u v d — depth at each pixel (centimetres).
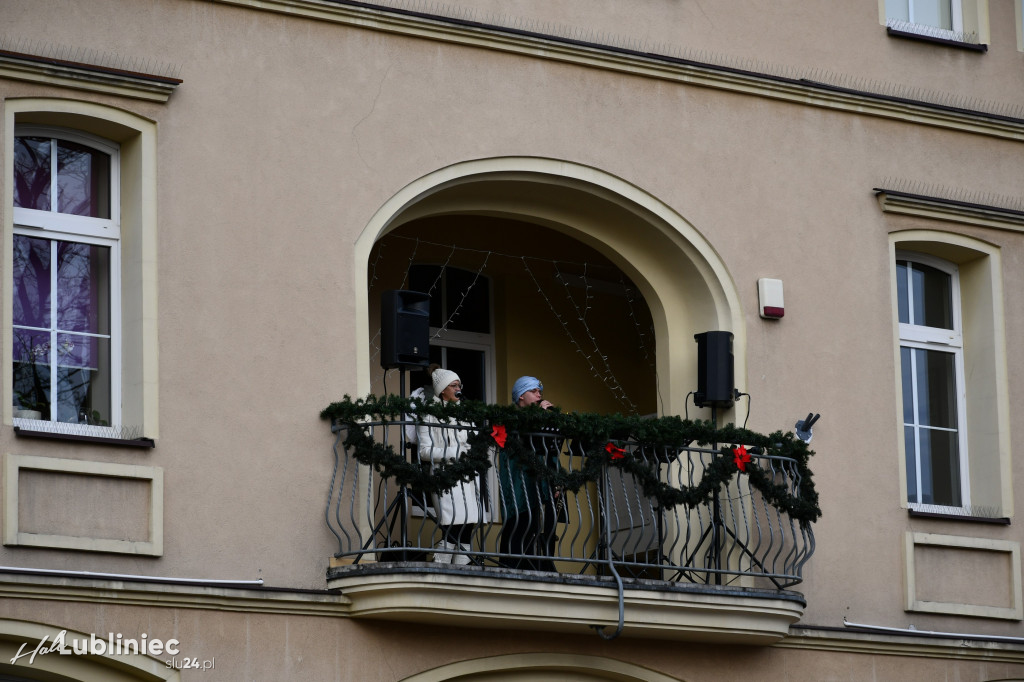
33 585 1576
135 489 1661
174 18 1766
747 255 2014
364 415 1739
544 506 1842
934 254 2169
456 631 1777
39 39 1695
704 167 2012
